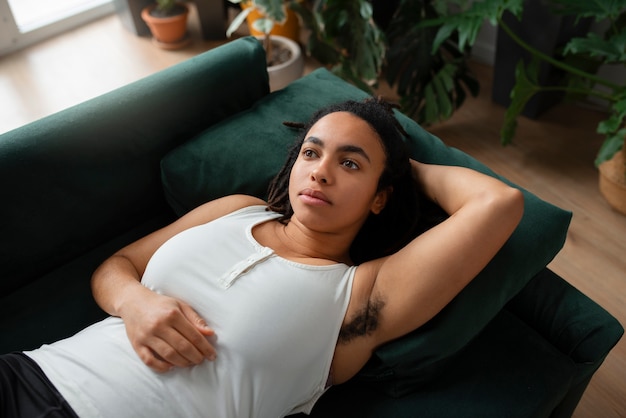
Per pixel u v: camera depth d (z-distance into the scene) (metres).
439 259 0.88
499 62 2.19
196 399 0.86
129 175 1.25
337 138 0.96
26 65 2.53
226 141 1.23
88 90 2.39
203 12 2.56
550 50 1.99
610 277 1.67
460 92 2.11
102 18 2.83
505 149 2.11
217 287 0.93
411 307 0.89
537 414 0.93
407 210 1.07
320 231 1.01
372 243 1.10
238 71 1.33
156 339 0.88
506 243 0.99
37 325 1.15
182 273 0.95
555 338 1.04
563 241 1.05
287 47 2.32
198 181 1.21
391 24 2.04
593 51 1.61
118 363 0.88
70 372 0.88
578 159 2.05
